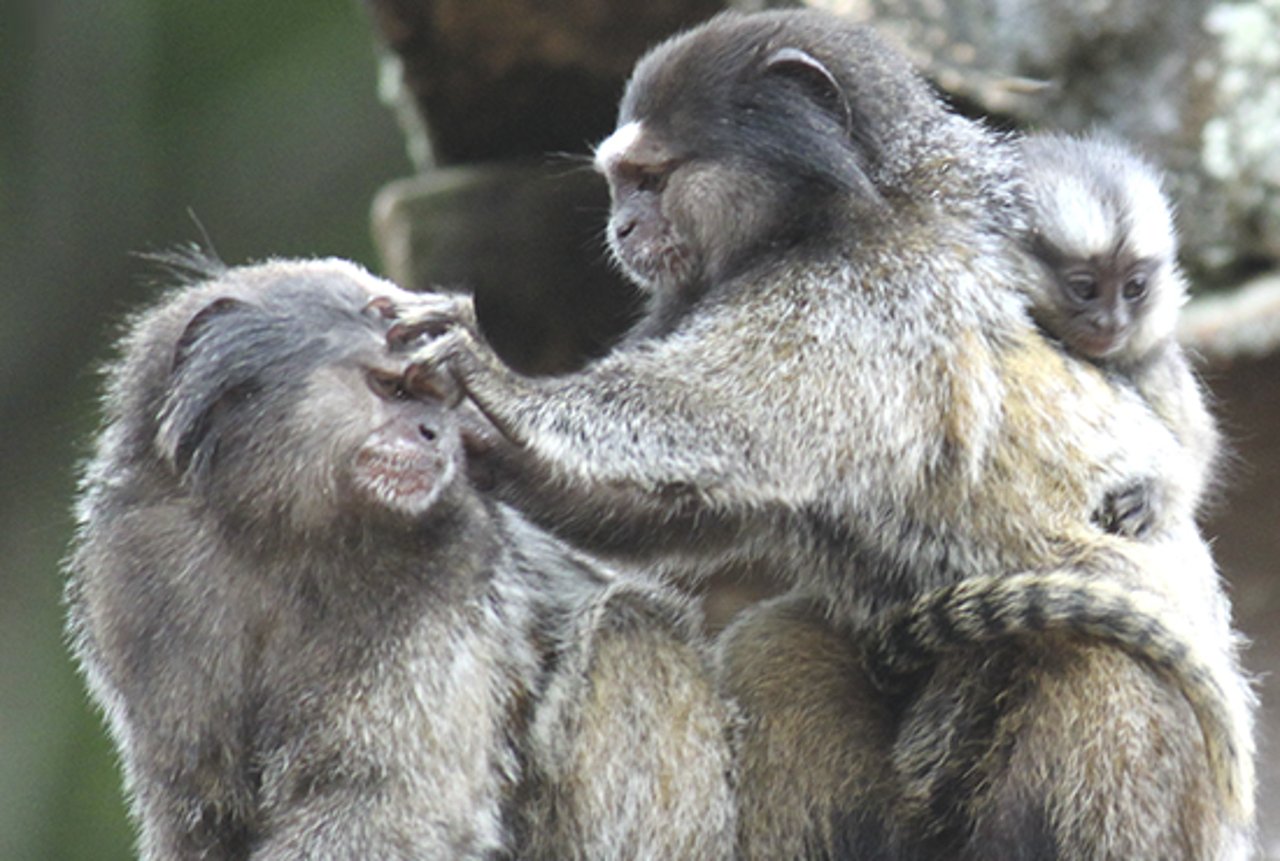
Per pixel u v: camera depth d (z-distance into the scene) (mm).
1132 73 17297
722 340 11078
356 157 30578
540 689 10297
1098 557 10844
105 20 29844
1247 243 17281
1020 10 16734
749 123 11711
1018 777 10539
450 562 10156
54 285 29812
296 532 9992
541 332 16594
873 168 11594
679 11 15750
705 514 10922
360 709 9859
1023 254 11742
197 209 30266
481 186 16703
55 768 27750
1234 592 16859
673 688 10430
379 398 10234
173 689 10000
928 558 11008
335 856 9648
